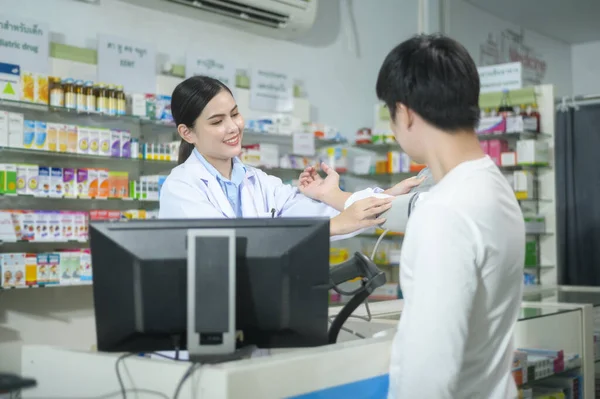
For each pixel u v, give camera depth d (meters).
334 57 5.82
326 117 5.72
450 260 1.16
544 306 2.93
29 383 1.48
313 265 1.36
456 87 1.24
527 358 2.57
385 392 1.45
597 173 5.80
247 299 1.33
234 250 1.27
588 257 5.86
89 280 3.84
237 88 4.86
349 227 1.68
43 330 3.84
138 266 1.31
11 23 3.73
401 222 1.62
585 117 5.85
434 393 1.16
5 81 3.56
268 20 4.93
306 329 1.37
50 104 3.74
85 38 4.19
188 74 4.56
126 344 1.35
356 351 1.38
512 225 1.26
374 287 1.58
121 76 4.20
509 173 5.11
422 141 1.30
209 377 1.14
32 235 3.66
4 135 3.57
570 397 2.75
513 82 5.26
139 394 1.25
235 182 2.17
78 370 1.37
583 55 8.56
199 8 4.57
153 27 4.54
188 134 2.13
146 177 4.12
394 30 6.38
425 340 1.16
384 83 1.32
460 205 1.19
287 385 1.22
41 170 3.71
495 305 1.26
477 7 7.06
